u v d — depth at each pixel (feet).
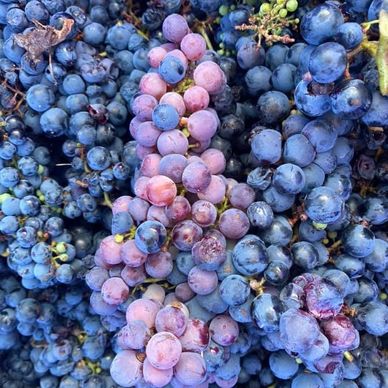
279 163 0.64
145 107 0.67
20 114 0.76
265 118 0.68
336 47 0.55
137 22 0.82
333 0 0.67
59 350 0.80
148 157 0.65
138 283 0.64
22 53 0.73
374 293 0.65
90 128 0.74
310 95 0.59
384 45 0.55
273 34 0.71
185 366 0.56
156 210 0.63
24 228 0.73
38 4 0.73
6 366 0.87
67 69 0.75
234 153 0.73
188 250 0.61
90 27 0.77
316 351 0.54
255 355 0.72
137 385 0.60
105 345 0.79
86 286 0.81
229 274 0.60
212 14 0.77
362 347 0.68
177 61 0.66
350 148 0.66
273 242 0.62
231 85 0.75
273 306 0.56
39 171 0.77
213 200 0.63
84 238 0.78
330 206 0.59
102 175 0.73
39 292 0.81
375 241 0.65
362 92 0.56
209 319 0.62
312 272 0.63
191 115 0.66
